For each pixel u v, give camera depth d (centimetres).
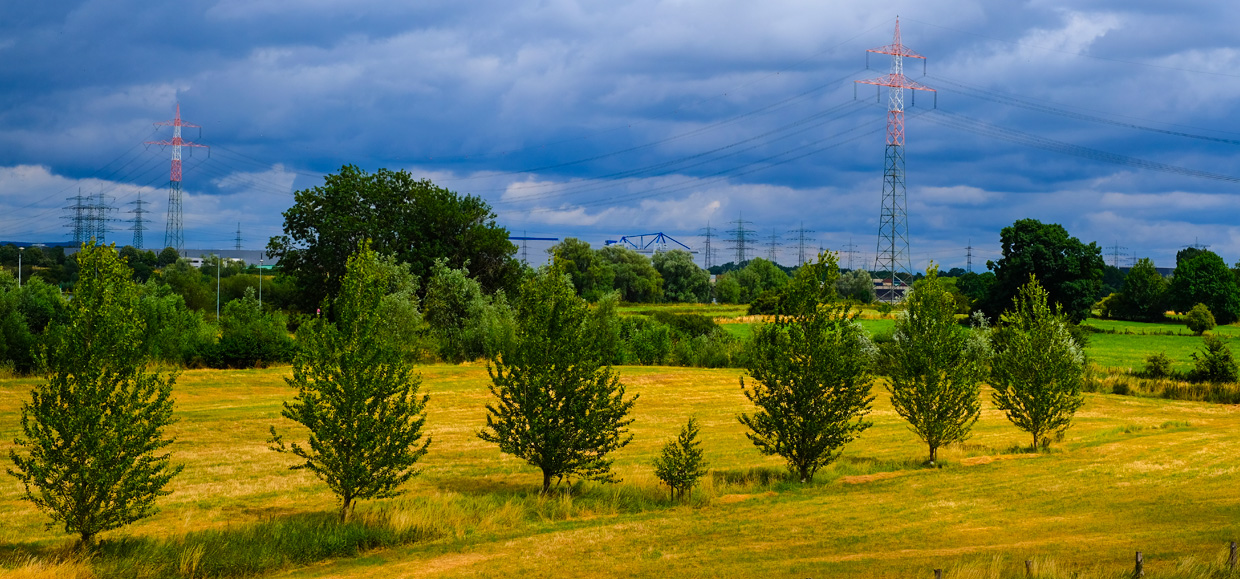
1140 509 2381
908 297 3522
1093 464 3158
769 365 3005
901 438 4031
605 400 2702
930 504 2527
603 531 2230
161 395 1966
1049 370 3644
